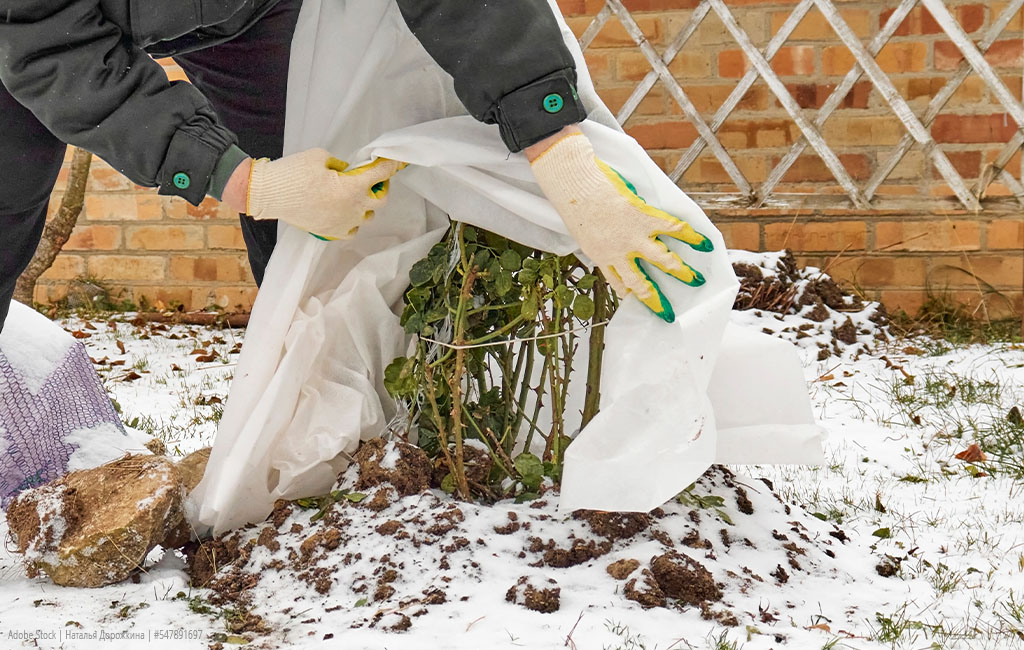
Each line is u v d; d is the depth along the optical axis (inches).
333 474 91.7
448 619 73.6
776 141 215.6
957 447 133.2
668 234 78.8
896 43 208.2
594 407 91.7
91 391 107.0
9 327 104.8
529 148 79.4
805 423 90.1
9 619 76.5
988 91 204.8
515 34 77.2
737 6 212.7
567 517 85.0
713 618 74.9
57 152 89.0
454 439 94.1
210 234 247.1
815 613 77.8
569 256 89.4
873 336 198.8
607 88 222.1
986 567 89.4
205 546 87.7
